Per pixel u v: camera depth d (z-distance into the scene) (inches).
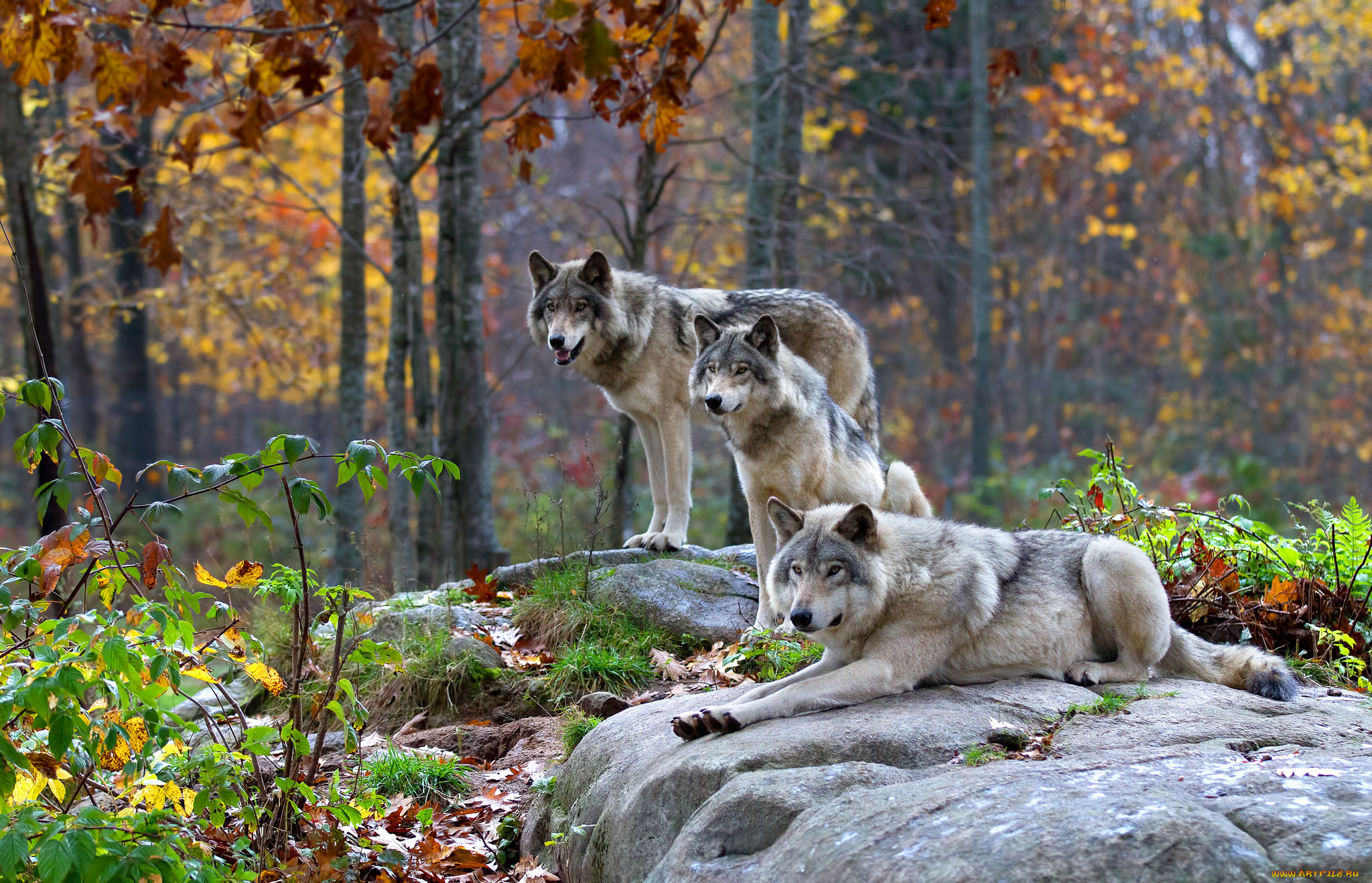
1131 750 154.0
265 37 234.5
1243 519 287.3
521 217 884.6
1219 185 1194.6
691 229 916.6
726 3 267.1
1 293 1065.5
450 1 458.9
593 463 395.5
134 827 148.1
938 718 170.2
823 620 184.5
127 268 765.9
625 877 164.4
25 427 1173.1
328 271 828.6
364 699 280.4
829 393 348.8
